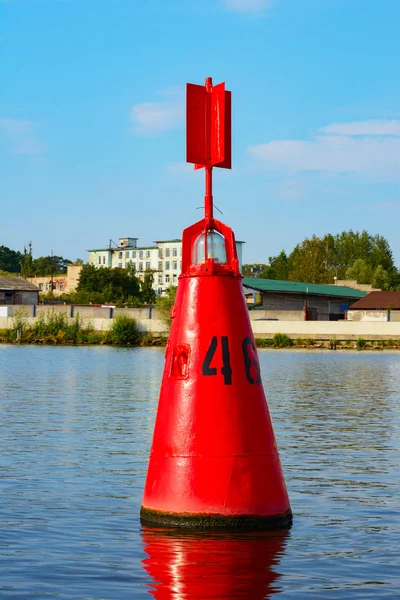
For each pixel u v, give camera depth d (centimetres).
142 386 3447
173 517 836
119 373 4400
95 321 9319
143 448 1617
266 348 8475
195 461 830
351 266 16700
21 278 12356
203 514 827
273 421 2161
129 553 844
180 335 850
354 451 1619
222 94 855
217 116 861
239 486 830
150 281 16012
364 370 4884
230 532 827
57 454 1535
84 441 1712
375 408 2545
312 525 977
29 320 9388
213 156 866
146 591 731
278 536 850
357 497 1164
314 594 725
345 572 792
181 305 859
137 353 7112
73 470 1365
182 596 712
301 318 9681
